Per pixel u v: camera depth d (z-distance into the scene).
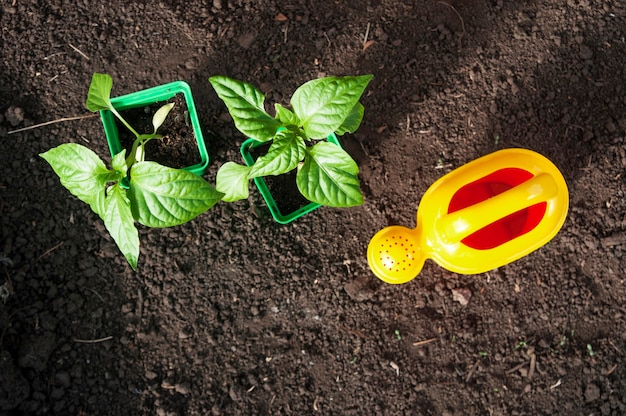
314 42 1.23
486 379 1.21
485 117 1.23
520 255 1.14
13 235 1.20
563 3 1.25
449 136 1.23
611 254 1.23
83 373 1.19
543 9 1.25
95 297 1.20
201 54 1.23
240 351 1.21
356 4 1.24
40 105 1.22
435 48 1.24
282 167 1.06
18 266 1.20
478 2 1.25
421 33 1.24
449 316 1.22
